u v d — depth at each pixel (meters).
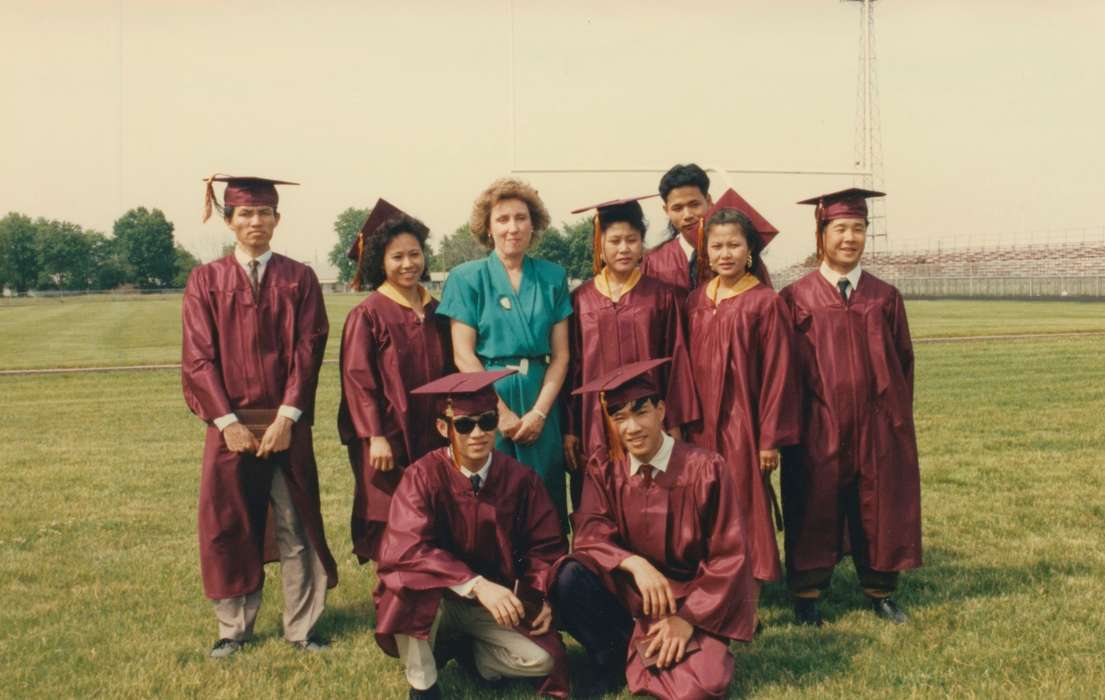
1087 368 16.27
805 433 5.15
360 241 5.14
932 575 5.65
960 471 8.38
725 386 4.98
